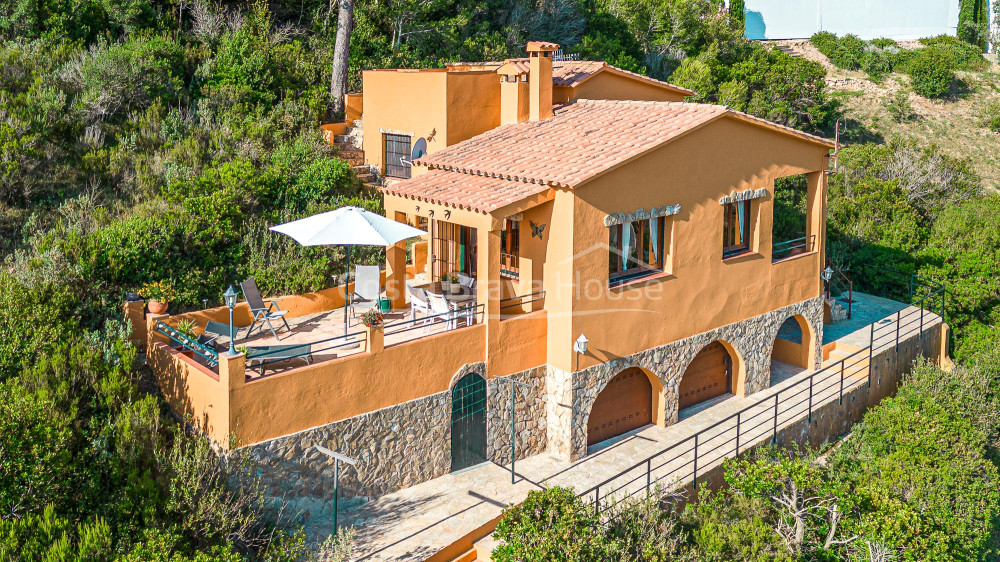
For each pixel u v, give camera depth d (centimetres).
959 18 6788
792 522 1659
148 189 2152
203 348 1520
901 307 2805
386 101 2370
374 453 1581
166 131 2431
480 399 1722
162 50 2689
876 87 5878
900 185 3866
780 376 2309
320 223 1678
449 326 1730
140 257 1847
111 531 1302
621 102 2108
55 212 2000
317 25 3409
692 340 1986
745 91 4462
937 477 1934
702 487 1705
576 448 1791
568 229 1684
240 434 1412
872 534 1568
